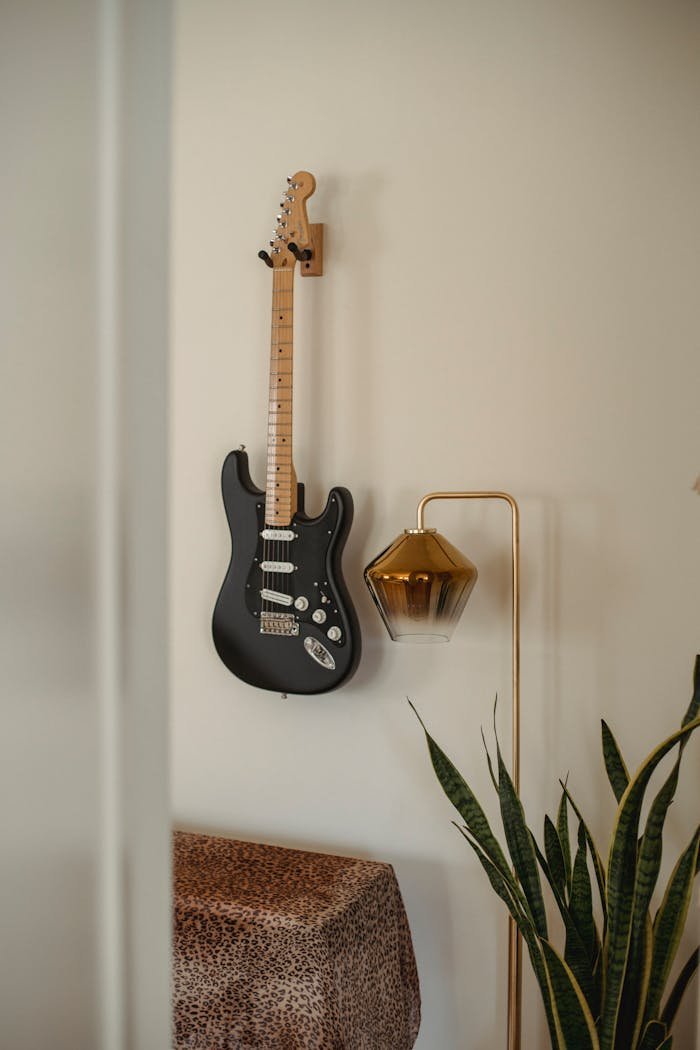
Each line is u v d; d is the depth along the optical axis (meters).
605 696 2.24
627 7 2.21
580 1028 1.81
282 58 2.54
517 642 2.16
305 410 2.52
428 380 2.39
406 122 2.41
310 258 2.42
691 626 2.18
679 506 2.19
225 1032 1.87
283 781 2.54
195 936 1.92
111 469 0.19
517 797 1.97
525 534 2.30
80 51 0.18
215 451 2.62
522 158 2.30
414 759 2.41
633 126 2.21
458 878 2.36
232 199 2.59
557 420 2.28
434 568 2.01
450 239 2.37
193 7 2.63
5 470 0.16
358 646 2.36
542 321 2.29
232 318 2.60
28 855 0.17
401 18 2.41
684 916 1.86
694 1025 2.12
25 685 0.17
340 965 1.88
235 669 2.47
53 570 0.18
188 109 2.64
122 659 0.20
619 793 2.03
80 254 0.18
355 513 2.47
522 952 2.29
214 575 2.62
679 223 2.18
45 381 0.17
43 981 0.18
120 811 0.20
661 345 2.20
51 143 0.18
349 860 2.24
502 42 2.31
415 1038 2.23
